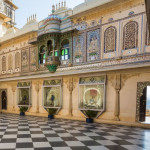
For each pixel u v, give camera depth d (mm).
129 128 5871
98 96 7281
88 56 7738
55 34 8445
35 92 9867
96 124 6699
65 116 8219
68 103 8312
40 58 9750
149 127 5836
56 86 8766
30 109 10047
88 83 7512
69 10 8664
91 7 7410
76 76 8094
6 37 12258
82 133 5137
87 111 7180
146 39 6102
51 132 5266
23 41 10703
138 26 6320
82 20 7980
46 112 9188
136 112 6254
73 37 8266
